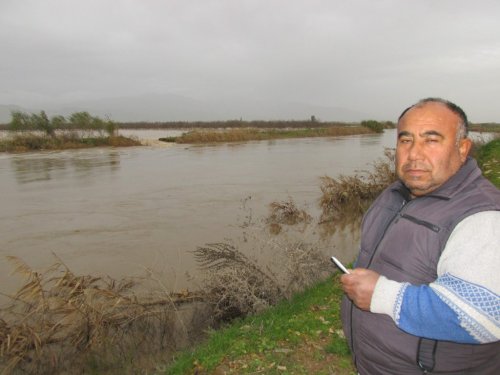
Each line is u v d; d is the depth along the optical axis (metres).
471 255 1.49
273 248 8.30
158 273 7.81
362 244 2.11
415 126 1.80
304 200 14.58
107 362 5.16
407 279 1.71
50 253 9.08
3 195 15.27
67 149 36.94
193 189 16.44
